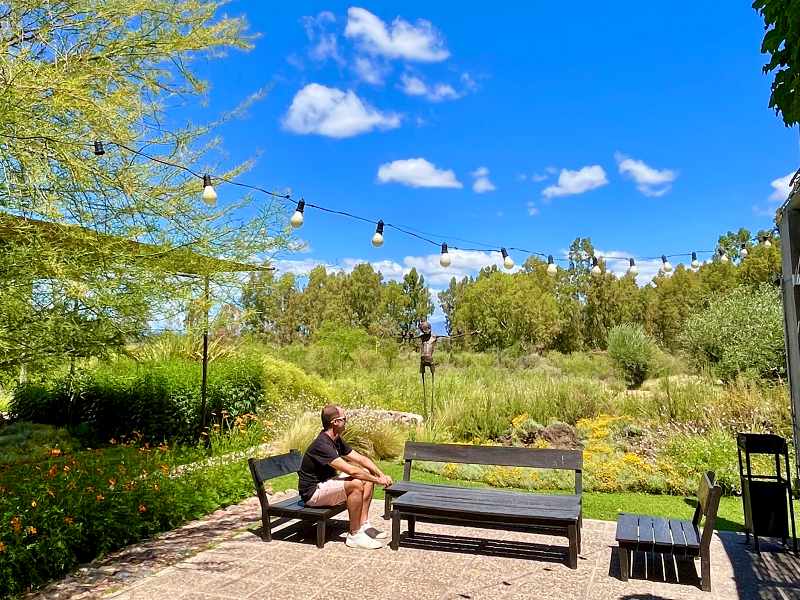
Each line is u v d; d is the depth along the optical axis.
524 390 12.49
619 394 12.63
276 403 12.80
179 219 5.31
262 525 5.78
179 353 11.94
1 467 6.15
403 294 39.75
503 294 34.34
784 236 4.93
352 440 9.41
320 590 4.44
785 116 3.06
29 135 4.33
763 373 14.34
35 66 4.50
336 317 38.59
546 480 8.00
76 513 5.03
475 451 6.06
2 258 4.44
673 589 4.48
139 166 5.27
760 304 17.34
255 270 5.83
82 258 4.82
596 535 5.89
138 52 5.10
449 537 5.80
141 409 10.36
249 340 13.59
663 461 8.29
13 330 4.58
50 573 4.67
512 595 4.36
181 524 6.22
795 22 2.81
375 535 5.56
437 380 16.69
